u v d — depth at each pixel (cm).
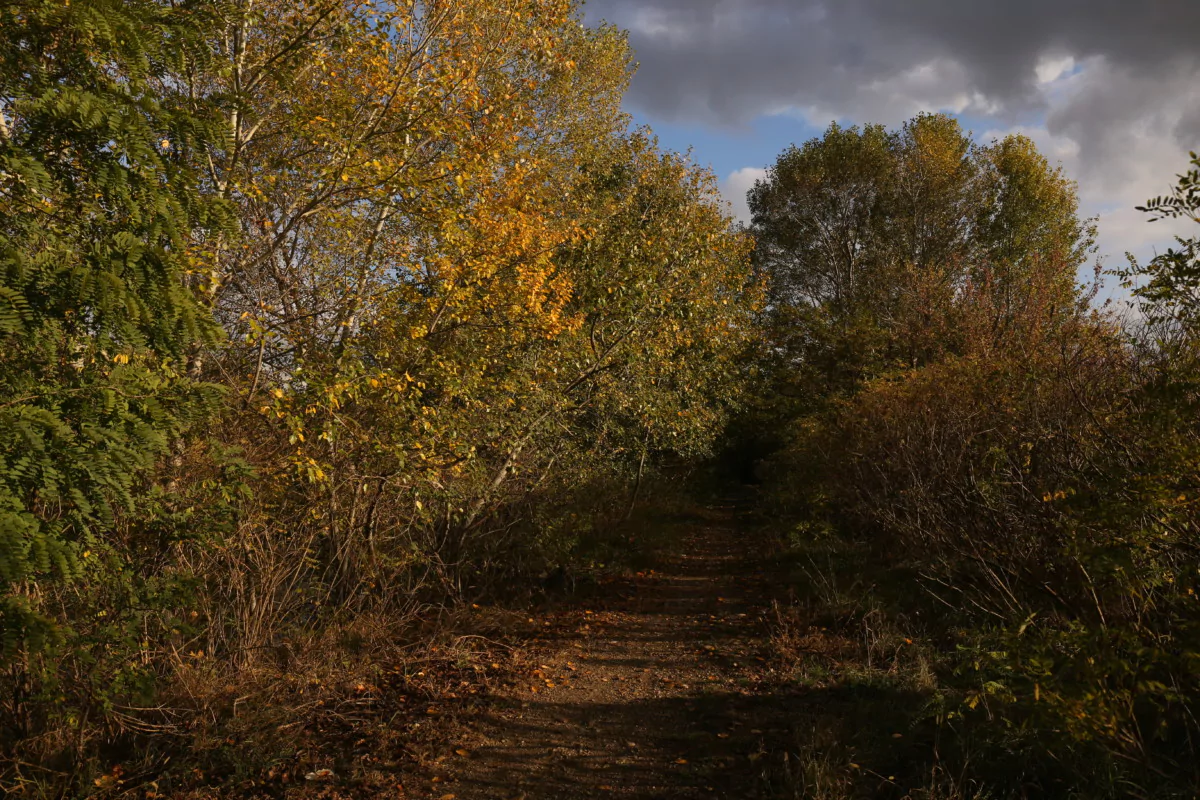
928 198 3102
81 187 380
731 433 2473
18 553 281
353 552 766
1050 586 493
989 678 491
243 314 604
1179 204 377
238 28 686
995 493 588
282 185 768
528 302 847
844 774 405
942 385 905
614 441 1427
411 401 738
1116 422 440
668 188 1441
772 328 2283
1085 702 308
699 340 1444
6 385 343
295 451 674
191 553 566
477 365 841
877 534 1052
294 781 444
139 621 447
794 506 1532
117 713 469
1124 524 346
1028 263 2830
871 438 1050
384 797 429
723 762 455
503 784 445
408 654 680
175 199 369
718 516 1895
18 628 299
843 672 584
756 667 634
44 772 419
